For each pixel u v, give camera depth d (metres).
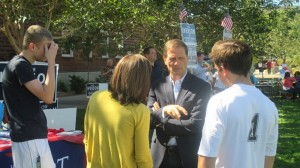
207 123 2.54
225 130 2.52
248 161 2.53
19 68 3.36
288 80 19.50
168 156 3.49
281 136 9.79
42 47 3.48
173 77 3.66
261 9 14.92
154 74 6.43
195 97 3.52
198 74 9.19
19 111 3.37
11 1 8.20
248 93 2.59
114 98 2.91
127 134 2.81
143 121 2.84
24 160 3.38
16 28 8.94
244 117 2.52
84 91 20.33
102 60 23.16
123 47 14.10
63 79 20.41
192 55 8.35
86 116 3.03
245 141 2.52
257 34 14.87
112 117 2.84
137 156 2.86
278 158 7.62
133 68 2.86
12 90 3.39
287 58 37.81
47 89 3.39
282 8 17.83
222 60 2.66
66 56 20.53
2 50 15.84
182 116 3.49
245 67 2.63
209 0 13.60
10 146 3.92
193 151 3.44
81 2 9.02
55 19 9.52
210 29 14.29
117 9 10.01
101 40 12.77
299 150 8.30
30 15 8.43
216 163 2.57
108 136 2.85
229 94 2.57
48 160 3.48
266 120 2.61
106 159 2.87
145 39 14.49
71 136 4.39
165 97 3.64
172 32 14.19
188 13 13.57
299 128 10.98
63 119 4.86
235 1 13.88
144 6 12.21
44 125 3.51
